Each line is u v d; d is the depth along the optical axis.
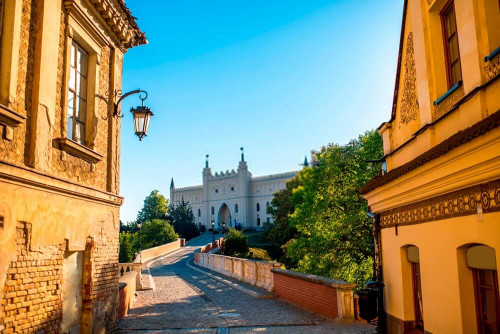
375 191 8.89
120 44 10.74
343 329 10.56
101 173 9.58
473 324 5.54
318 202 27.41
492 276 5.24
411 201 7.21
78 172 8.38
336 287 11.81
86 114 9.16
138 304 16.14
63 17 7.95
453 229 5.77
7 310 6.00
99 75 9.53
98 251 9.16
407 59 8.20
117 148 10.48
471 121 5.43
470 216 5.29
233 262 25.52
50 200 7.17
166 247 55.19
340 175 27.44
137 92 9.74
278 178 112.88
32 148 6.71
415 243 7.21
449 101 6.28
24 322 6.40
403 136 8.53
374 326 10.74
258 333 10.51
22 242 6.37
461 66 5.86
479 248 5.35
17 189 6.21
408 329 7.79
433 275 6.46
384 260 9.15
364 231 26.08
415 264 7.80
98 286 9.10
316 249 26.66
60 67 7.80
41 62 6.96
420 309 7.59
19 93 6.52
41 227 6.87
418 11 7.27
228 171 118.69
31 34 6.89
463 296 5.59
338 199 27.06
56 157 7.51
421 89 7.21
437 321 6.32
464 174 5.21
